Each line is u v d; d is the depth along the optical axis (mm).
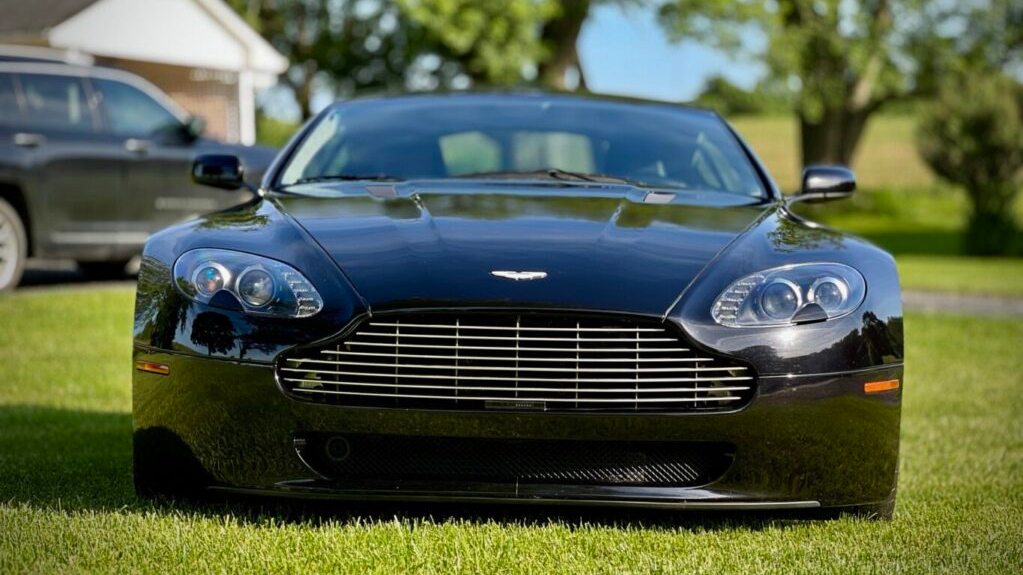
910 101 33656
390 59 27344
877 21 29047
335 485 3119
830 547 3135
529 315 3080
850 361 3197
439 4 23875
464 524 3266
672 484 3176
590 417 3053
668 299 3148
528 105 4805
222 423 3143
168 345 3209
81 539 3033
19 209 9531
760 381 3119
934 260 22594
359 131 4582
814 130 34062
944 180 26750
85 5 17109
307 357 3117
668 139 4605
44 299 8680
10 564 2816
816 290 3244
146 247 3486
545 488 3129
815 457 3182
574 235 3439
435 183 4098
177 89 20297
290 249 3320
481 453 3141
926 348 8445
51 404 5410
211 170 4465
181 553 2941
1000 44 30234
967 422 5527
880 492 3307
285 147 4605
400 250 3299
